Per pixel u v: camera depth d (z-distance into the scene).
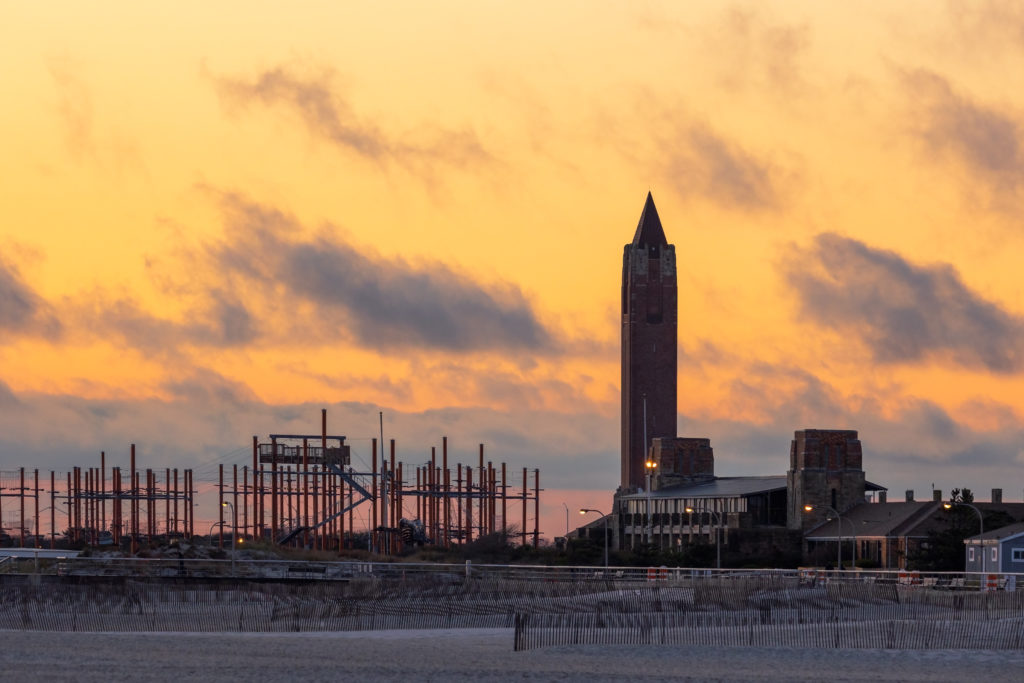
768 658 122.25
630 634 139.50
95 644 131.50
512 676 111.62
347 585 195.88
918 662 120.12
